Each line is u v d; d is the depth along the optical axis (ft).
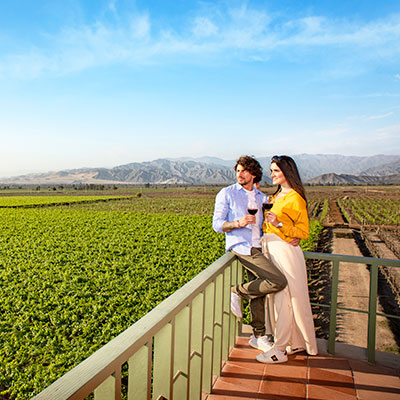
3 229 74.54
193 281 7.45
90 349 20.24
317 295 38.34
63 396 3.31
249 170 10.14
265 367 10.02
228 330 10.28
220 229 10.10
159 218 100.58
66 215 109.09
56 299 28.73
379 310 34.76
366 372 9.77
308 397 8.65
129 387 4.81
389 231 93.56
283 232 9.78
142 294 30.58
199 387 8.00
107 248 51.65
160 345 6.02
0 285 32.73
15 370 17.76
